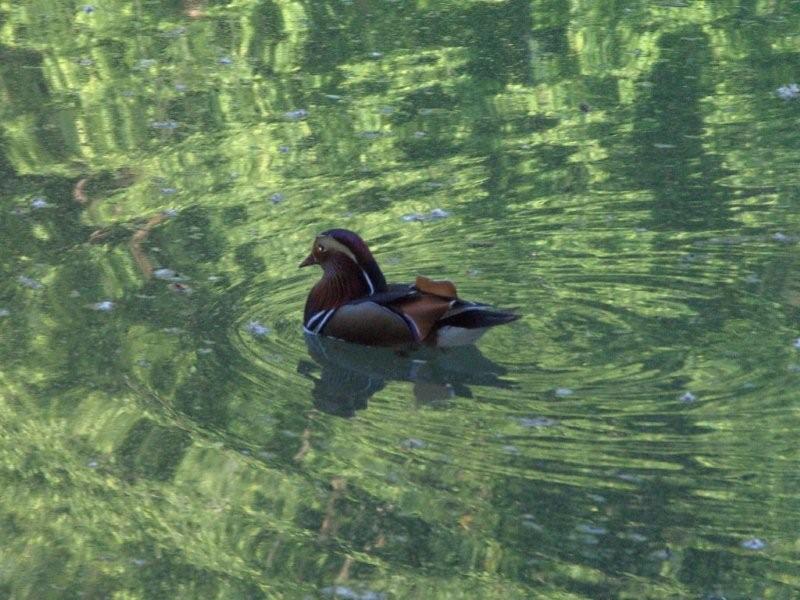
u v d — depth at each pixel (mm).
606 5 22906
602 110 18047
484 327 11617
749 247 13570
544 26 21891
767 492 9383
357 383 11375
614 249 13672
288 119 18141
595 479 9625
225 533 9297
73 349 11977
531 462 9867
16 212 15297
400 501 9516
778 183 15266
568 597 8406
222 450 10312
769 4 22625
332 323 12219
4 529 9445
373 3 23641
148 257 13969
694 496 9359
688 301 12398
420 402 10969
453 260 13594
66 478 10047
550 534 9047
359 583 8656
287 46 21391
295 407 10938
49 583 8812
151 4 23953
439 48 20984
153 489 9844
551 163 16219
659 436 10109
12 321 12547
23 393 11242
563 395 10773
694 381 10859
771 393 10609
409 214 14875
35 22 23094
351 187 15758
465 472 9820
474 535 9086
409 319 11859
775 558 8711
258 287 13250
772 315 12008
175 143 17422
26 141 17703
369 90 19188
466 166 16266
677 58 20172
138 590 8719
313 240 14297
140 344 12062
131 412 10922
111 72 20422
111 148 17328
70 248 14242
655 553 8820
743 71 19406
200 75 20156
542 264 13398
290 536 9219
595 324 11992
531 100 18578
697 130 17172
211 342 12109
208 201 15477
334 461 10086
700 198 14953
